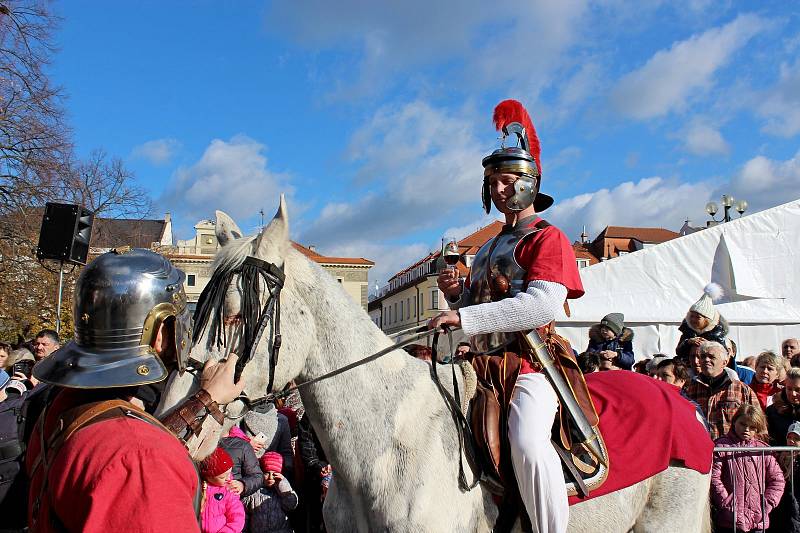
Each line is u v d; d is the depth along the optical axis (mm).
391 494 2623
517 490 2781
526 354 2945
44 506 1521
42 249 8109
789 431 5555
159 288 1748
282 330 2553
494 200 3119
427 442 2695
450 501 2662
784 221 11391
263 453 5145
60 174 18609
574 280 2836
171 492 1447
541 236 2904
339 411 2670
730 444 5383
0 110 17219
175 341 1777
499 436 2777
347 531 2768
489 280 2980
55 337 6793
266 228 2600
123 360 1659
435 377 2875
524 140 3258
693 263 11594
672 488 3262
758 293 11172
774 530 5297
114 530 1379
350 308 2785
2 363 6297
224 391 1988
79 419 1571
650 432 3133
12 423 4062
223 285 2461
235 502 4449
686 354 7199
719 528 5172
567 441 2830
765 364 6875
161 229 53000
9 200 18203
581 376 3021
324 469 5348
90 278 1716
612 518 3061
